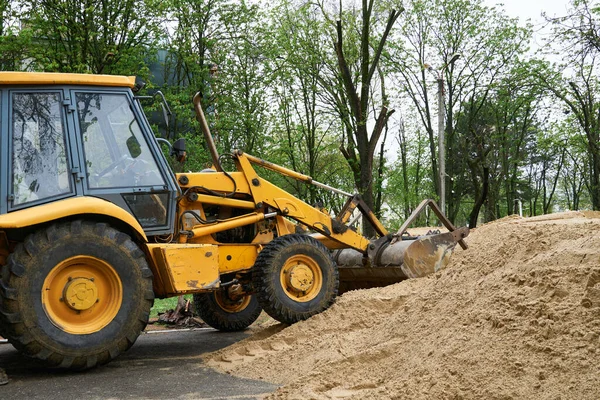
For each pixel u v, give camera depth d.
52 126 6.41
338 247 9.20
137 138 6.94
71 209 6.06
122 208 6.71
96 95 6.73
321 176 26.17
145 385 5.55
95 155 6.61
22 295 5.78
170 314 10.58
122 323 6.24
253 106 21.06
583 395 3.63
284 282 7.77
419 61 24.94
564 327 4.23
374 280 9.25
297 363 5.94
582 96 24.78
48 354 5.88
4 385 5.60
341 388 4.78
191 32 19.94
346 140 25.72
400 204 32.16
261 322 10.52
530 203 39.38
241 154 8.16
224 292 9.34
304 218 8.51
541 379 3.92
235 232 8.33
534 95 25.97
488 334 4.57
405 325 5.64
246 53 20.67
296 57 20.83
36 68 18.00
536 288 4.85
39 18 17.50
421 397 4.15
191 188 7.64
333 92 20.88
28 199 6.16
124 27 18.48
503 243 6.66
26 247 5.86
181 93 19.19
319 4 20.75
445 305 5.46
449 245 8.72
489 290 5.25
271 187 8.32
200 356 7.20
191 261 6.89
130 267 6.34
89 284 6.14
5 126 6.18
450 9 24.39
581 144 27.17
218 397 5.02
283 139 22.62
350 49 20.86
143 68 18.78
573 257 5.18
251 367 6.20
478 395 3.99
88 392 5.30
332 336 6.44
